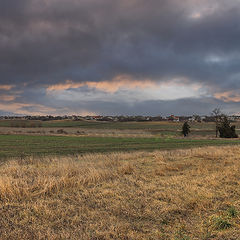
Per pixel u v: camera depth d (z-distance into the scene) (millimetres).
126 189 7945
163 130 94062
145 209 6188
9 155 21016
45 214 5793
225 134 65000
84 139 43719
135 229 5137
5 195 6746
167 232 4988
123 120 151625
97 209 6227
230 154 17281
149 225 5344
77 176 9328
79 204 6559
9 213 5875
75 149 26641
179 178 9383
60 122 132625
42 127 102625
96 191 7652
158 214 5910
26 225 5270
